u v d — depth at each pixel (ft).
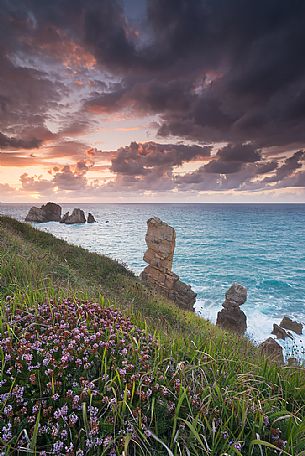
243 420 8.82
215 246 273.75
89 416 8.52
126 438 7.30
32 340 11.21
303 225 520.01
